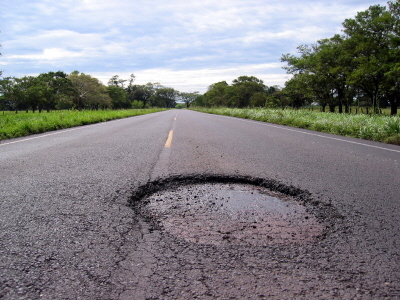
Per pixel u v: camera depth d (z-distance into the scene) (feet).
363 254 5.76
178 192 10.23
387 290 4.61
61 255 5.71
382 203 8.95
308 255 5.70
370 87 99.76
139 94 441.27
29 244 6.18
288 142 24.47
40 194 9.73
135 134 31.12
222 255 5.68
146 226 7.14
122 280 4.85
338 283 4.78
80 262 5.44
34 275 5.03
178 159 16.22
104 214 7.93
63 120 46.91
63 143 23.61
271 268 5.22
